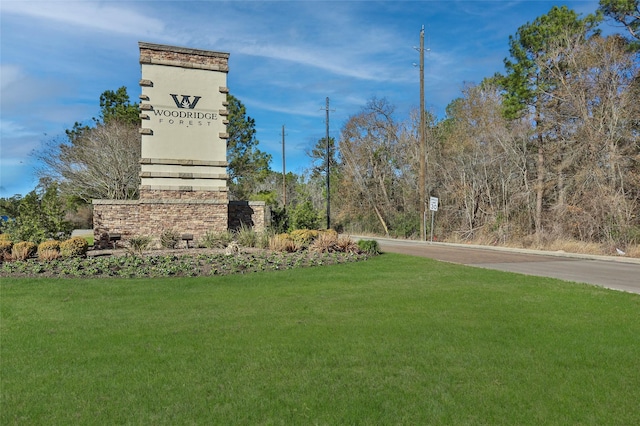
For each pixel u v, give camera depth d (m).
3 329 6.15
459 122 31.50
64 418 3.65
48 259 12.21
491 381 4.34
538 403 3.88
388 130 37.06
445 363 4.81
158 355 5.07
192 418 3.64
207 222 17.66
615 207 18.97
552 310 7.20
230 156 38.12
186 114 17.58
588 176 20.34
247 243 16.59
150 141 17.17
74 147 32.66
